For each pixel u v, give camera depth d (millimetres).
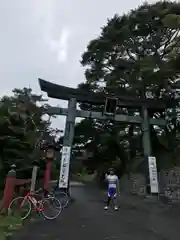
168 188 15828
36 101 16812
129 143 23281
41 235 5996
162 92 19906
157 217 9047
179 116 19281
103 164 25375
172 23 15453
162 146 20062
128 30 19844
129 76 19469
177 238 5941
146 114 18219
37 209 8320
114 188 11203
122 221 8195
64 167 15180
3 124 12375
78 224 7531
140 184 18391
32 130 14773
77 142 25859
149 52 20984
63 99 17453
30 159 12797
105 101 17344
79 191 23656
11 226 6676
